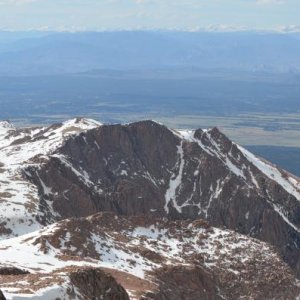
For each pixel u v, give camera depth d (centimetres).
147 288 15800
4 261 15288
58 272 12719
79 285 11588
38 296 10400
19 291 10500
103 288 12088
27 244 17200
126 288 15225
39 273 13150
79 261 16738
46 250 16825
